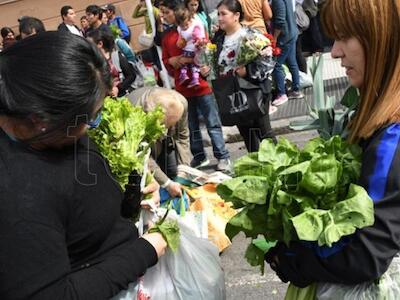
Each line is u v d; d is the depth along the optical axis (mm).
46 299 1202
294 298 1468
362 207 1192
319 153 1372
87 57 1291
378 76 1286
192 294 1683
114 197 1448
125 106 1896
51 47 1266
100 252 1418
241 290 3213
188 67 4984
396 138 1231
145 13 6371
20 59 1253
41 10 10555
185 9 4910
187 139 3650
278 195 1274
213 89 4395
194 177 3621
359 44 1288
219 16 4383
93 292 1306
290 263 1380
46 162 1286
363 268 1240
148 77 6211
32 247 1190
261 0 6027
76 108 1256
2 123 1298
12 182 1221
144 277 1662
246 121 4371
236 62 4270
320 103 1647
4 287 1193
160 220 1732
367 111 1319
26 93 1223
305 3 7590
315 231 1204
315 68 1728
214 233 3340
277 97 6496
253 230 1364
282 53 6289
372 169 1245
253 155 1448
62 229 1279
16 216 1192
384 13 1233
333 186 1264
